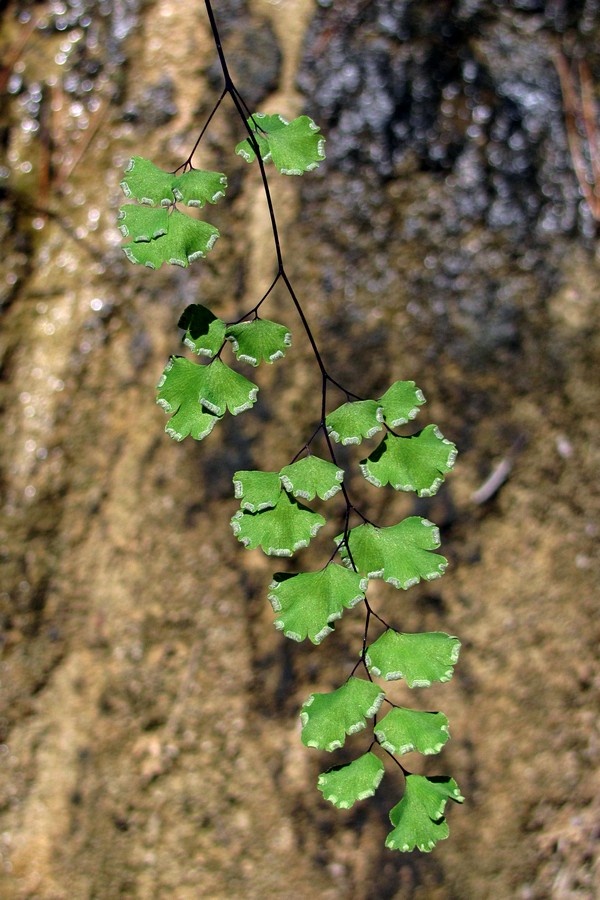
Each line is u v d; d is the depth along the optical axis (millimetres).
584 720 479
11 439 490
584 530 481
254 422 481
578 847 478
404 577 376
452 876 472
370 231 485
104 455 486
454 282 483
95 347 489
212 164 489
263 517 372
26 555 487
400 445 376
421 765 473
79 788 480
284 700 474
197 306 369
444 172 487
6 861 482
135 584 481
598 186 489
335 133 488
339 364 480
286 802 472
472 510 478
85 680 482
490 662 476
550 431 482
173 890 473
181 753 476
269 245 485
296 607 374
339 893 470
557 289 486
